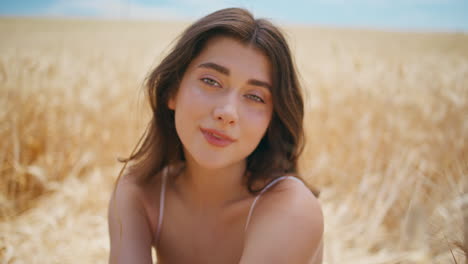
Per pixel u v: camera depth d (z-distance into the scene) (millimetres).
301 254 1246
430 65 5109
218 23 1205
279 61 1245
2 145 2992
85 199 2877
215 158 1219
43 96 3527
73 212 2766
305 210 1278
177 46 1340
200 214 1470
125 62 5340
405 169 2799
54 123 3488
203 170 1394
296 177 1482
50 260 2154
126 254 1380
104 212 2820
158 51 7094
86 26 34344
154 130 1537
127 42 15703
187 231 1489
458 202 1317
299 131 1450
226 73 1197
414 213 1441
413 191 2643
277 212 1271
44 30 28141
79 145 3496
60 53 5797
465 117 3234
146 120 3566
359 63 3979
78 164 3357
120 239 1410
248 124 1233
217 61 1204
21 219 2650
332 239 2498
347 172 3264
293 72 1342
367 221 2729
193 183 1455
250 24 1220
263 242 1223
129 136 3750
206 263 1476
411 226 1455
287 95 1298
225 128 1184
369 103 3709
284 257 1204
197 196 1460
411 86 3871
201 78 1233
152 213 1535
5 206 2707
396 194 2711
